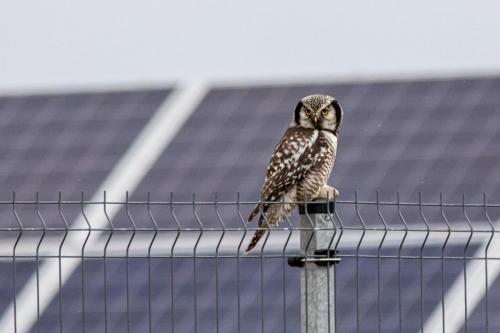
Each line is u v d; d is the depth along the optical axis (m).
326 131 15.12
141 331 20.92
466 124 28.69
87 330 21.06
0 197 27.94
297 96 30.66
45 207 26.78
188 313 21.08
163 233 23.80
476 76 30.73
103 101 31.83
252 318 20.64
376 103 29.97
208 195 26.47
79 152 29.47
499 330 20.31
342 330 20.28
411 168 26.88
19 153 29.97
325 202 12.05
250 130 29.25
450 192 25.83
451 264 21.56
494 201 25.30
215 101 30.75
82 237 24.03
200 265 22.16
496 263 21.55
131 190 27.12
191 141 28.98
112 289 21.89
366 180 26.48
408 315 20.38
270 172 14.88
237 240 22.67
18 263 23.11
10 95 32.72
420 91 30.33
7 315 21.64
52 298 21.88
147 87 32.06
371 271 21.33
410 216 24.78
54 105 32.09
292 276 21.48
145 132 29.81
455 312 20.56
